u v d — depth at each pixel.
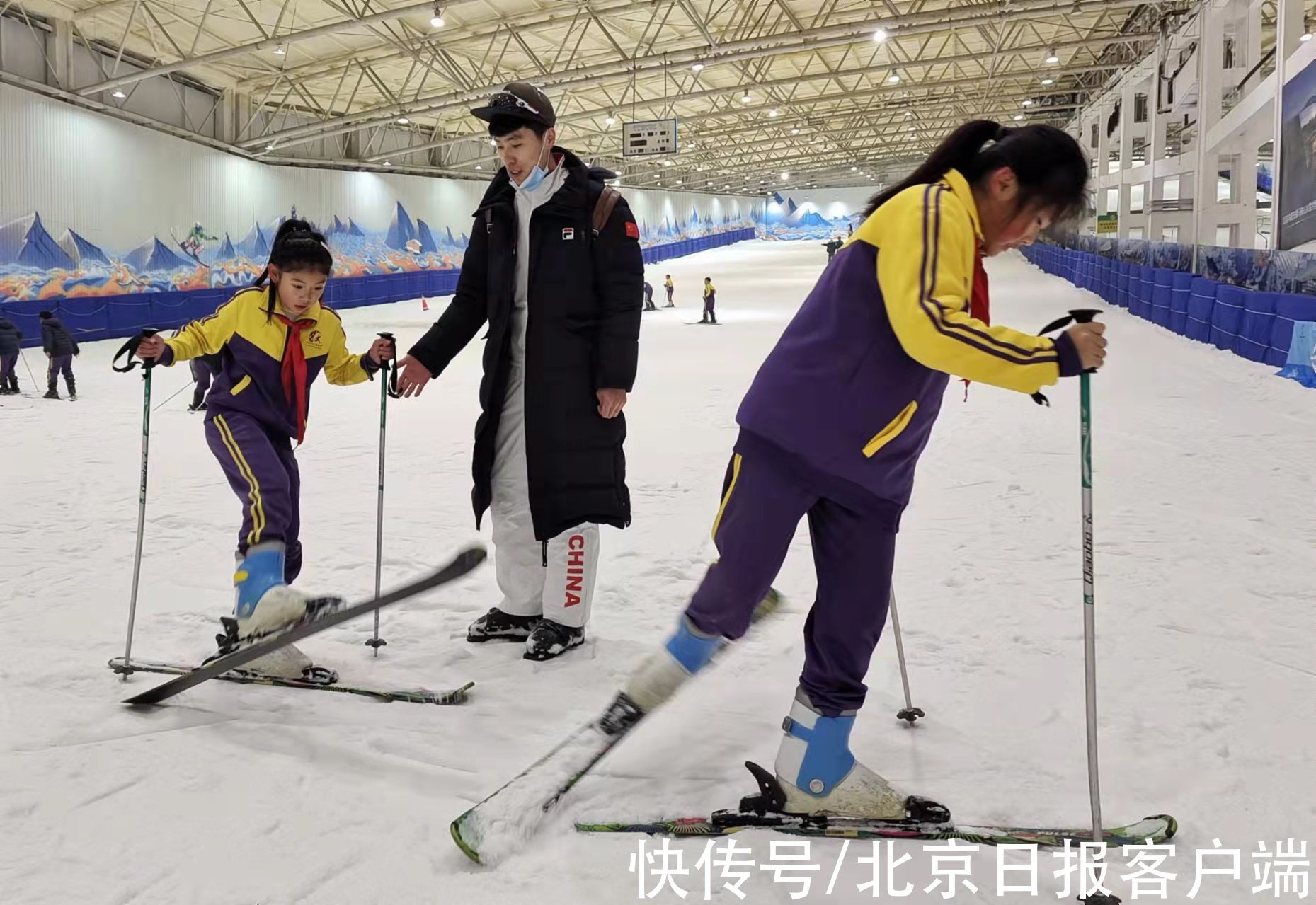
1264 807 1.90
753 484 1.80
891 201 1.72
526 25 18.38
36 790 1.95
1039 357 1.52
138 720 2.33
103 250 17.61
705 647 1.85
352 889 1.63
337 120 21.00
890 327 1.69
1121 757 2.14
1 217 15.37
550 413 2.81
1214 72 15.34
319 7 16.30
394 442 7.20
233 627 2.43
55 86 16.52
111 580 3.60
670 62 19.64
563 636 2.83
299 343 2.64
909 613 3.16
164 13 16.25
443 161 30.78
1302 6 11.49
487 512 4.77
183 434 7.81
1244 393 8.78
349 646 2.90
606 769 2.10
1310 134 10.87
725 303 25.88
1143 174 20.78
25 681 2.58
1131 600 3.26
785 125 34.19
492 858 1.71
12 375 10.92
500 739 2.25
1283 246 11.62
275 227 23.19
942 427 7.19
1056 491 5.06
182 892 1.62
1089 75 29.94
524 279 2.85
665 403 9.23
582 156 35.50
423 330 20.08
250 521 2.50
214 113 21.31
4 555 3.96
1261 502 4.76
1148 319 16.44
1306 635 2.92
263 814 1.87
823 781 1.87
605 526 4.48
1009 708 2.41
